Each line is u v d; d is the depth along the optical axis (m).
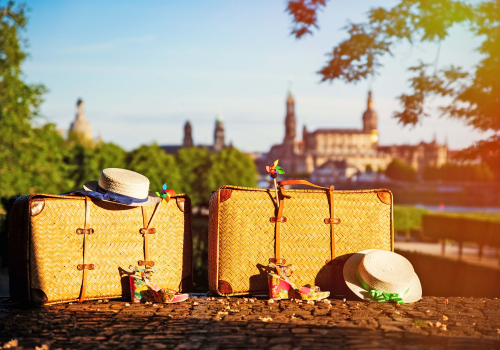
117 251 5.02
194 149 51.75
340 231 5.30
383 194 5.48
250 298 5.07
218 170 49.22
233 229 5.09
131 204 4.96
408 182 155.62
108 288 4.96
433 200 130.75
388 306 4.71
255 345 3.43
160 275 5.20
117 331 3.79
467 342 3.53
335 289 5.26
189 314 4.37
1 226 13.97
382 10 9.99
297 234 5.20
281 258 5.13
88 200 4.90
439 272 9.31
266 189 5.20
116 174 5.07
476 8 9.27
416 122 10.45
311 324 3.99
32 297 4.61
